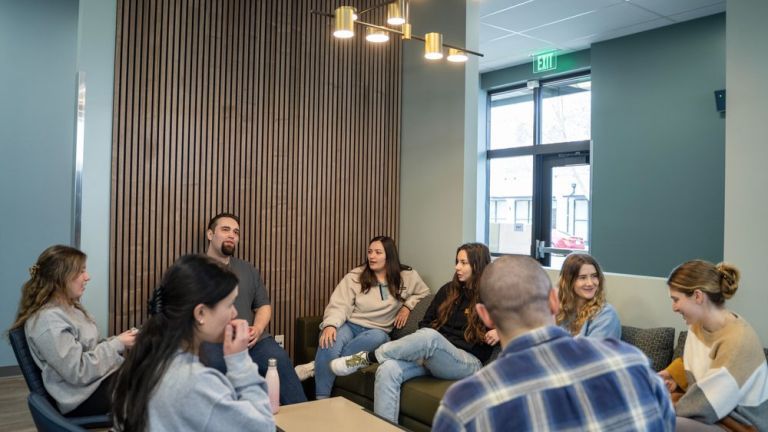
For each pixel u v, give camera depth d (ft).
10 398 14.16
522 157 23.97
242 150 13.97
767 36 9.68
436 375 11.30
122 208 12.30
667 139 18.56
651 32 19.01
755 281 9.77
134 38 12.42
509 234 24.43
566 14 17.62
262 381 5.82
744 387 7.40
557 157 22.65
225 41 13.67
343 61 15.69
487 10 17.29
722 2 16.40
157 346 5.13
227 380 5.38
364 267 14.38
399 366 11.07
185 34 13.10
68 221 16.98
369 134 16.21
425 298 14.26
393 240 15.76
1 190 15.98
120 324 12.28
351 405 8.89
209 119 13.46
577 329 9.96
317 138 15.24
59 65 16.84
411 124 16.52
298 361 14.55
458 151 15.01
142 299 12.58
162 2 12.79
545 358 3.81
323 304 15.42
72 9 17.03
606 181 20.26
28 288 9.07
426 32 15.99
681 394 8.71
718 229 17.33
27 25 16.35
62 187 16.88
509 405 3.59
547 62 22.16
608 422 3.64
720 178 17.29
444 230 15.38
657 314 10.92
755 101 9.82
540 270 4.25
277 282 14.58
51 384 8.79
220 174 13.64
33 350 8.80
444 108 15.42
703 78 17.70
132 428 5.00
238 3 13.88
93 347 9.49
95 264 11.96
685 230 18.11
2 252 15.98
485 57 22.47
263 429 5.34
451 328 12.35
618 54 19.90
